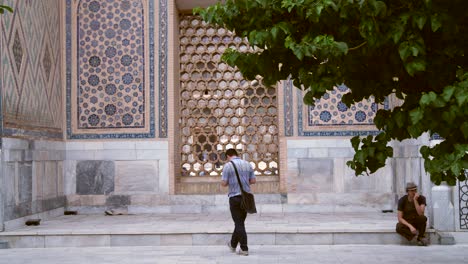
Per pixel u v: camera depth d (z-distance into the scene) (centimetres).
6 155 766
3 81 764
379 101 386
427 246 723
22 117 828
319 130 990
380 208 973
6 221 767
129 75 1009
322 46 321
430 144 782
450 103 305
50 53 955
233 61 372
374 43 327
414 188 718
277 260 627
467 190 762
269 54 365
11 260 648
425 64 326
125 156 998
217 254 671
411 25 326
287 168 988
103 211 991
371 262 613
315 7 319
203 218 905
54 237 747
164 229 761
